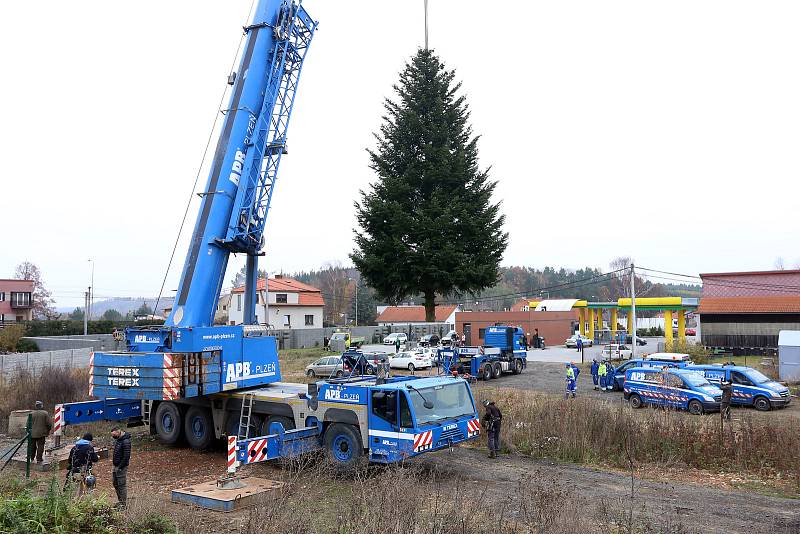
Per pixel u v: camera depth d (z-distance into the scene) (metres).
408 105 43.03
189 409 16.84
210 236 16.28
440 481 13.06
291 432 13.42
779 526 10.23
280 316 74.75
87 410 16.89
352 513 8.30
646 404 23.52
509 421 17.94
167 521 8.66
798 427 15.45
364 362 26.23
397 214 39.47
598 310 73.50
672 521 9.98
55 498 7.96
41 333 63.72
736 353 46.38
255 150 17.23
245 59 17.45
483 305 144.88
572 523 8.31
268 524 8.04
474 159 43.34
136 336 15.27
